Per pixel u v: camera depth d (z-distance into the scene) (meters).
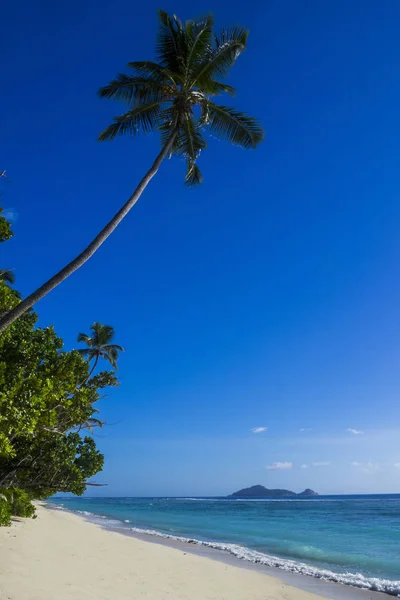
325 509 88.88
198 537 35.03
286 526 46.38
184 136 15.14
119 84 14.76
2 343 12.45
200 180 16.28
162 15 14.64
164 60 14.91
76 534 26.81
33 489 17.84
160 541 29.88
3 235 14.15
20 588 11.42
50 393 12.73
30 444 15.98
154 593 13.41
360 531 40.62
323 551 27.25
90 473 20.20
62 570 14.69
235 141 15.57
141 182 12.80
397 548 28.67
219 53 14.26
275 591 15.41
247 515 67.44
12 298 13.44
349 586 16.70
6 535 20.75
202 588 14.94
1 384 11.16
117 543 24.53
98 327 48.78
